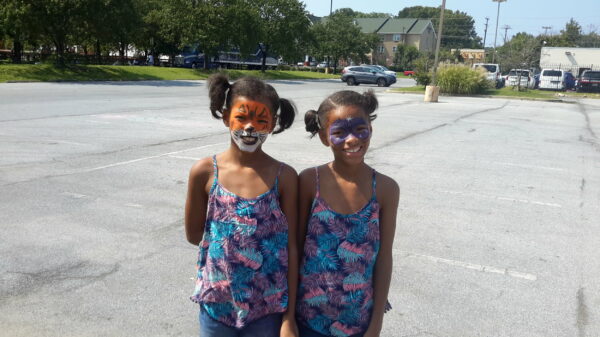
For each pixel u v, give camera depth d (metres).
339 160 2.18
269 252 2.16
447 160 9.54
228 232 2.14
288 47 46.66
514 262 4.88
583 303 4.12
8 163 7.89
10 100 16.47
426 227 5.76
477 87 29.84
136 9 32.28
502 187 7.68
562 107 23.69
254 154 2.22
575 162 9.88
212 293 2.17
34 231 5.16
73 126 11.71
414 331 3.60
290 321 2.19
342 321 2.19
